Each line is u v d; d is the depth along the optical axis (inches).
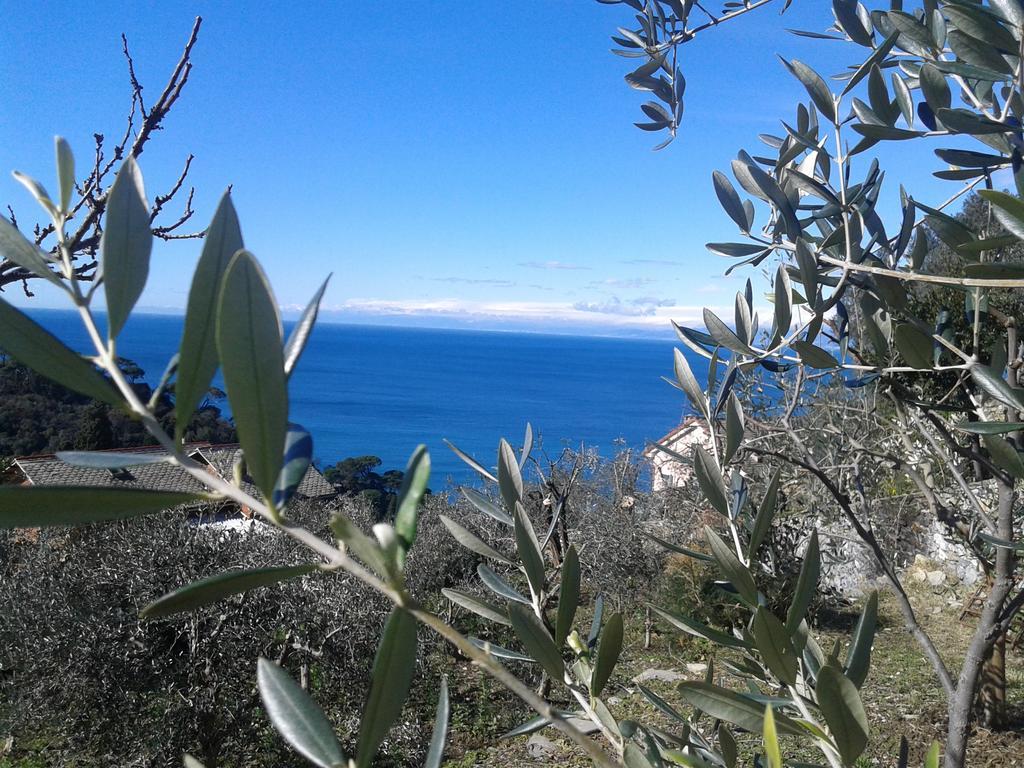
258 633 247.8
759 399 210.8
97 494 16.3
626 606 371.6
